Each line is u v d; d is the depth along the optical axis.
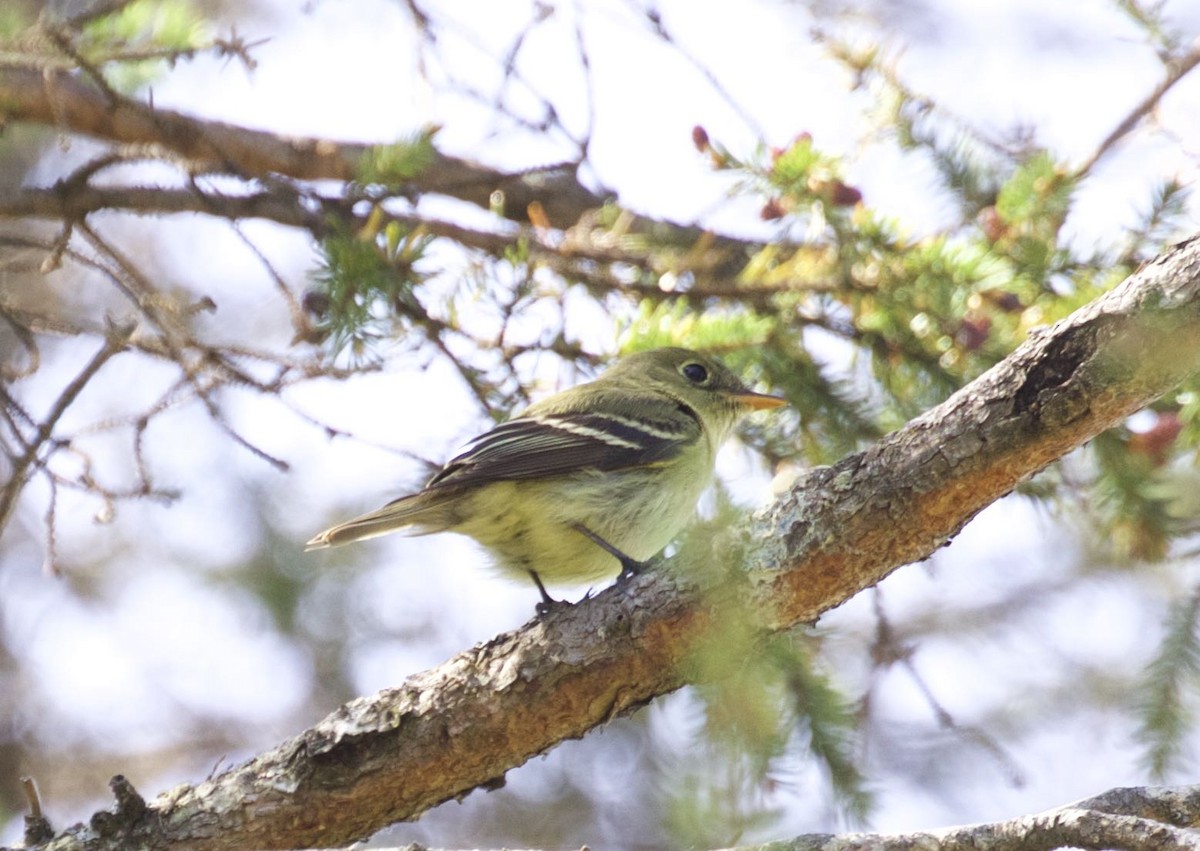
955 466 7.00
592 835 14.49
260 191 11.86
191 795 7.98
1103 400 6.70
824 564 7.32
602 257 11.80
